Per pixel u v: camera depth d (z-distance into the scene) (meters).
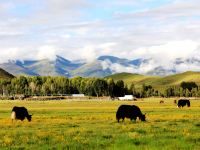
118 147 26.91
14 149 26.73
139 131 37.56
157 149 25.77
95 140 30.48
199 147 26.45
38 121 56.84
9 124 50.69
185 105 112.75
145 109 98.50
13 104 166.50
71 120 57.28
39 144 29.05
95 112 87.06
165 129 38.84
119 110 54.75
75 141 30.20
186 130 37.22
